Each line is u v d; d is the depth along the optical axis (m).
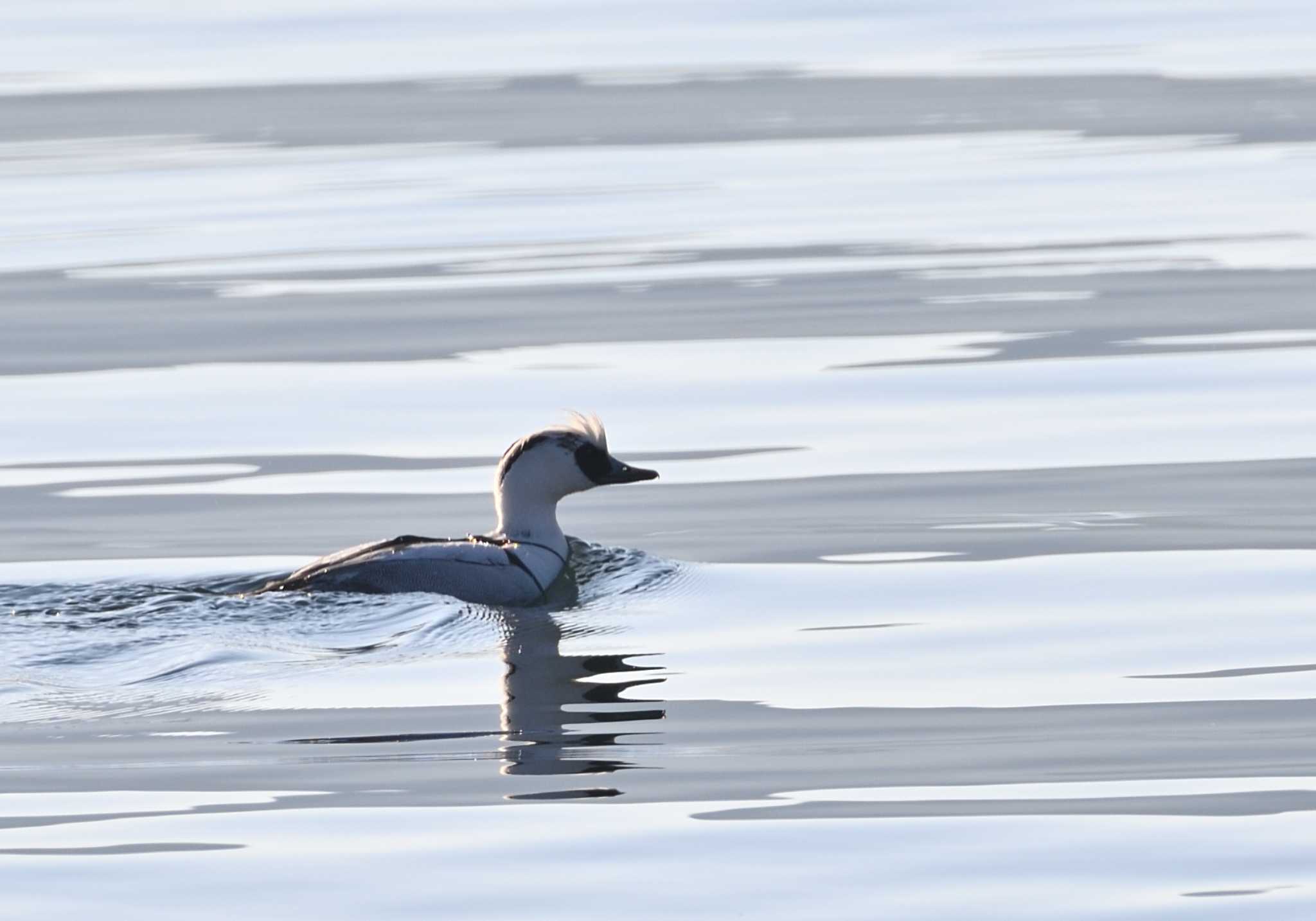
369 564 15.03
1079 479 17.84
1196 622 14.25
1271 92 36.34
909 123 34.84
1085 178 30.62
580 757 11.65
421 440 19.39
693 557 16.17
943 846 10.34
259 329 23.39
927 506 17.25
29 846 10.34
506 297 24.64
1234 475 17.83
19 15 46.09
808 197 29.88
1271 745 11.76
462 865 10.12
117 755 11.68
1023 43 41.78
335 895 9.78
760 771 11.42
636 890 9.84
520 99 37.06
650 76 38.97
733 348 22.25
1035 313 23.41
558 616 14.70
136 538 16.70
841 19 44.75
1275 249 26.08
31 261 26.66
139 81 38.81
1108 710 12.46
